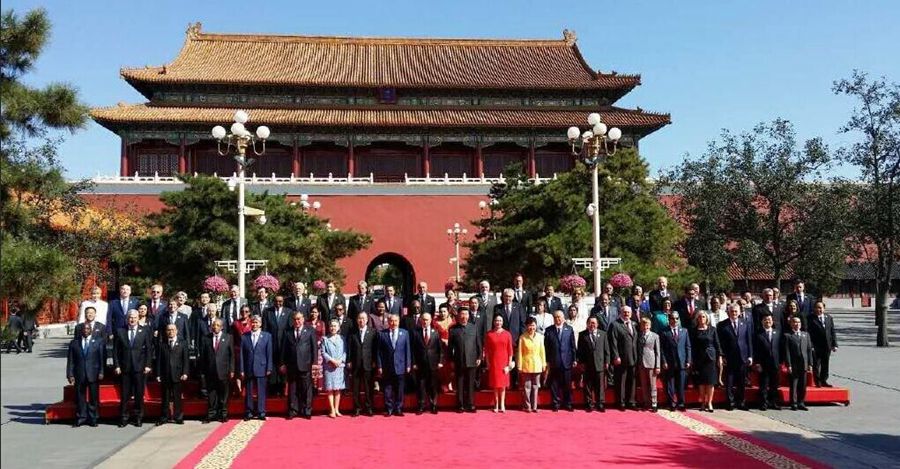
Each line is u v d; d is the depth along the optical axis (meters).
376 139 62.81
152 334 18.64
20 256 11.83
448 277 59.44
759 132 42.47
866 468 13.09
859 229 38.19
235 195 35.19
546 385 20.97
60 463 14.08
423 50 71.62
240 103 63.19
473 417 18.67
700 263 44.09
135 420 18.58
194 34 67.88
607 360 19.59
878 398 20.94
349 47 71.06
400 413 19.08
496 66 69.69
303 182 58.91
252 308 21.58
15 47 11.98
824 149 40.84
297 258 37.12
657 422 17.75
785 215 43.94
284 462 13.87
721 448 14.78
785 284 65.06
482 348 20.75
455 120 62.16
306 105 63.78
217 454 14.65
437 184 60.31
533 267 38.75
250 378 18.62
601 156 29.39
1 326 11.78
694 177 45.03
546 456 14.16
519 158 67.06
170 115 59.19
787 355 19.30
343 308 20.64
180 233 35.81
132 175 62.91
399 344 19.03
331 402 18.83
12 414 19.83
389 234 59.41
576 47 72.31
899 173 36.00
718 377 20.08
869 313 70.31
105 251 46.97
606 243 35.19
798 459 13.75
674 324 19.61
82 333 18.30
